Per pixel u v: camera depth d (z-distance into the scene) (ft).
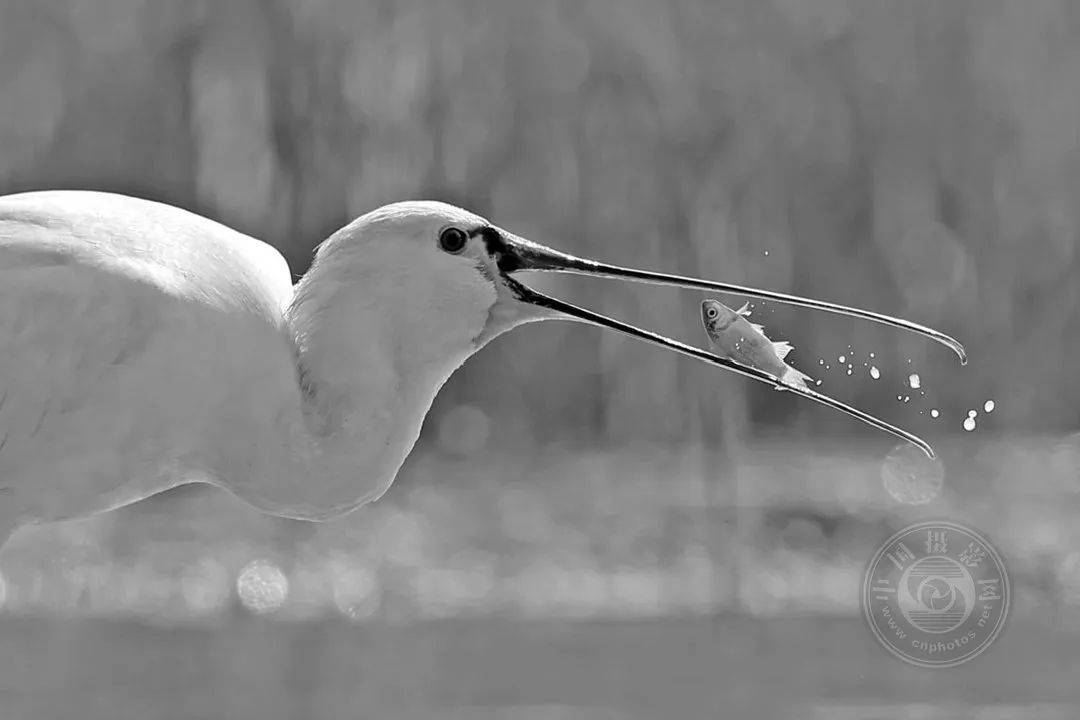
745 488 58.85
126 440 23.53
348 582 48.34
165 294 23.31
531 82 67.82
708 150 68.54
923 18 69.36
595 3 67.77
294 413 23.56
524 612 44.83
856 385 67.97
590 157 68.18
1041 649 39.04
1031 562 47.16
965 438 67.26
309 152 65.77
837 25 68.80
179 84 65.67
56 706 35.94
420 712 35.37
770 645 40.57
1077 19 69.97
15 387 23.15
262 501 23.90
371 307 23.58
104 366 23.21
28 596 46.83
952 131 70.03
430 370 23.81
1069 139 70.38
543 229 68.08
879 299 69.62
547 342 68.03
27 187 65.57
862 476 60.39
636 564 50.72
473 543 52.75
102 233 23.57
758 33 68.44
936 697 36.14
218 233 24.54
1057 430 68.85
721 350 24.58
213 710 35.63
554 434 67.62
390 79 66.18
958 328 69.72
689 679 37.58
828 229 69.26
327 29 65.51
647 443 66.54
